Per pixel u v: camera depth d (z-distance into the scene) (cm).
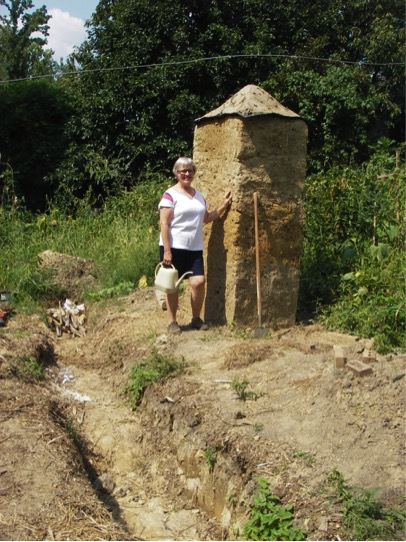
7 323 809
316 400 529
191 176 701
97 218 1266
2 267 958
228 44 1622
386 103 1708
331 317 740
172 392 593
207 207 736
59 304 909
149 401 613
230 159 699
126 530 476
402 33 1802
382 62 1798
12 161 1595
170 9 1614
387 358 577
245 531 429
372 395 511
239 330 709
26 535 390
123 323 805
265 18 1714
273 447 478
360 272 776
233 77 1639
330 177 969
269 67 1653
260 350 642
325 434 485
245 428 507
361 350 603
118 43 1622
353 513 406
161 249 732
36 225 1196
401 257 825
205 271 743
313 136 1658
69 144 1585
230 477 482
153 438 579
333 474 435
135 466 568
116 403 652
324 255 878
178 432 552
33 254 1012
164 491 533
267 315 725
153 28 1631
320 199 929
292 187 723
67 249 1108
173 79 1585
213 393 572
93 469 558
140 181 1515
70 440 537
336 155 1611
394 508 411
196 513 504
